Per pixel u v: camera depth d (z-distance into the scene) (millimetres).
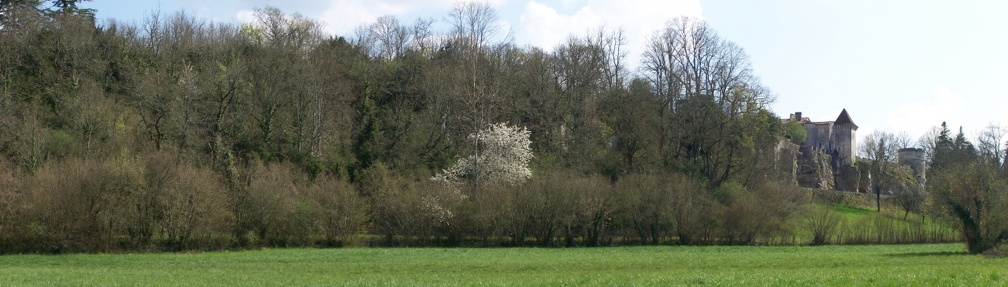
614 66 114125
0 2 89750
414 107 100062
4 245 58688
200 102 81188
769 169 97000
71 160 64250
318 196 72125
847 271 37812
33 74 84312
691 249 71312
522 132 86250
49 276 40281
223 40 104438
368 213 75250
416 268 46688
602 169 92062
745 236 80188
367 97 97188
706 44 104188
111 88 86125
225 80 83188
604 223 79000
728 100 99938
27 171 64625
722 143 96688
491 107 91750
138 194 62625
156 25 101250
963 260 50500
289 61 97312
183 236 63719
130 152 68938
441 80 97875
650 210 79812
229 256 58062
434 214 74812
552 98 102688
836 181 151375
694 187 82750
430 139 91875
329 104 91938
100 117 73312
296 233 69562
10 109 72438
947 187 62250
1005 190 62062
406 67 105438
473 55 103125
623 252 65938
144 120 76188
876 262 49344
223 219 65750
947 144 140875
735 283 32500
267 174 71062
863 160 151625
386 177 78312
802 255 59969
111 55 91375
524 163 84750
